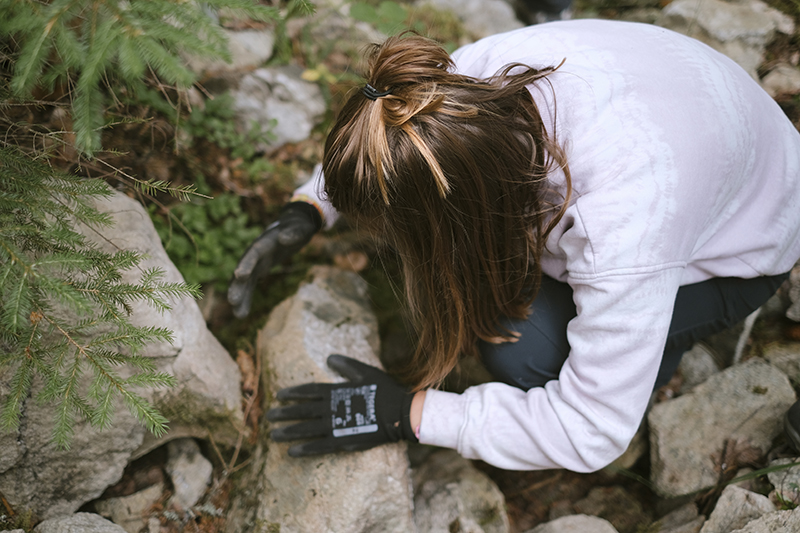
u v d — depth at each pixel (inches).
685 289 54.0
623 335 43.6
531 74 43.2
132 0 40.2
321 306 71.7
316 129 82.0
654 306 42.8
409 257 46.9
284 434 58.0
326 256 79.0
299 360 65.2
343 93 83.2
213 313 72.8
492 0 97.7
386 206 42.3
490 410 53.8
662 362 57.8
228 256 72.7
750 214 49.7
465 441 53.8
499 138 40.2
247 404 67.9
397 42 42.1
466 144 38.9
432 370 55.3
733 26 81.7
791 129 52.5
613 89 42.8
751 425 63.3
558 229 46.6
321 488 58.2
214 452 66.9
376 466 58.9
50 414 53.3
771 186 49.9
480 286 51.6
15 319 35.6
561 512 67.0
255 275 64.6
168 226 69.1
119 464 57.9
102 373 42.4
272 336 69.8
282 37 84.4
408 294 52.4
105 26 38.3
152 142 67.9
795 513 51.6
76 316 52.5
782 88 77.8
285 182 77.9
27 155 49.1
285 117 79.7
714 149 42.8
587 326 45.2
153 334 44.4
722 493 57.9
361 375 60.6
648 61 44.6
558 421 49.8
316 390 59.4
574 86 43.1
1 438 51.4
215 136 73.1
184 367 59.4
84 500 56.8
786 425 57.8
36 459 53.4
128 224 59.4
